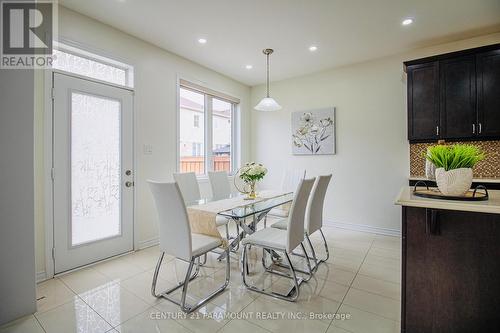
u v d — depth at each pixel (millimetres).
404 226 1419
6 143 1716
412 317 1401
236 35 3010
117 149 2885
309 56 3613
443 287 1337
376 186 3762
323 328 1651
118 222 2893
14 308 1744
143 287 2182
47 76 2330
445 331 1333
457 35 3006
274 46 3305
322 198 2578
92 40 2637
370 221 3811
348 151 3984
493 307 1242
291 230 1985
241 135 4879
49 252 2340
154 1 2359
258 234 2289
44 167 2311
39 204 2291
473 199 1258
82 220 2594
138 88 3078
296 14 2572
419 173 3402
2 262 1705
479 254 1268
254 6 2439
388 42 3189
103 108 2762
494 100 2752
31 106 1818
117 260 2766
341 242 3350
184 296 1829
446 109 2992
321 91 4238
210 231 2197
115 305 1915
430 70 3082
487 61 2787
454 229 1311
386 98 3670
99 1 2354
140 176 3107
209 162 4281
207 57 3656
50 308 1876
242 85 4898
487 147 2994
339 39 3105
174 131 3520
